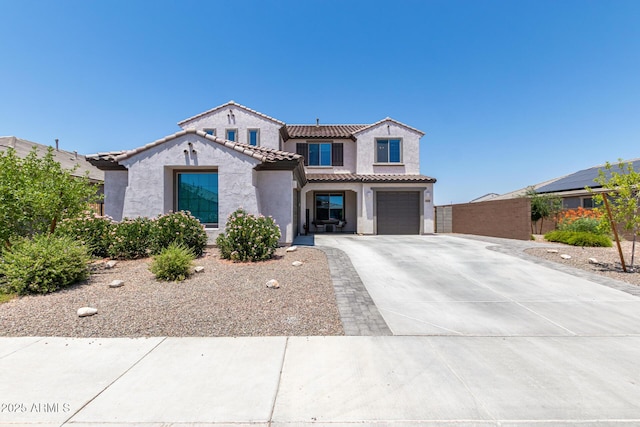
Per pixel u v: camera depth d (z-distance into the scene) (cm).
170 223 1082
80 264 811
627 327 570
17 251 780
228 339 512
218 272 902
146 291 736
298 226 2019
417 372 415
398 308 664
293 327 559
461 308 669
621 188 961
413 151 2222
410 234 2084
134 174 1307
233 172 1311
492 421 325
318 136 2230
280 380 395
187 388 378
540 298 736
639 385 386
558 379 398
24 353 462
